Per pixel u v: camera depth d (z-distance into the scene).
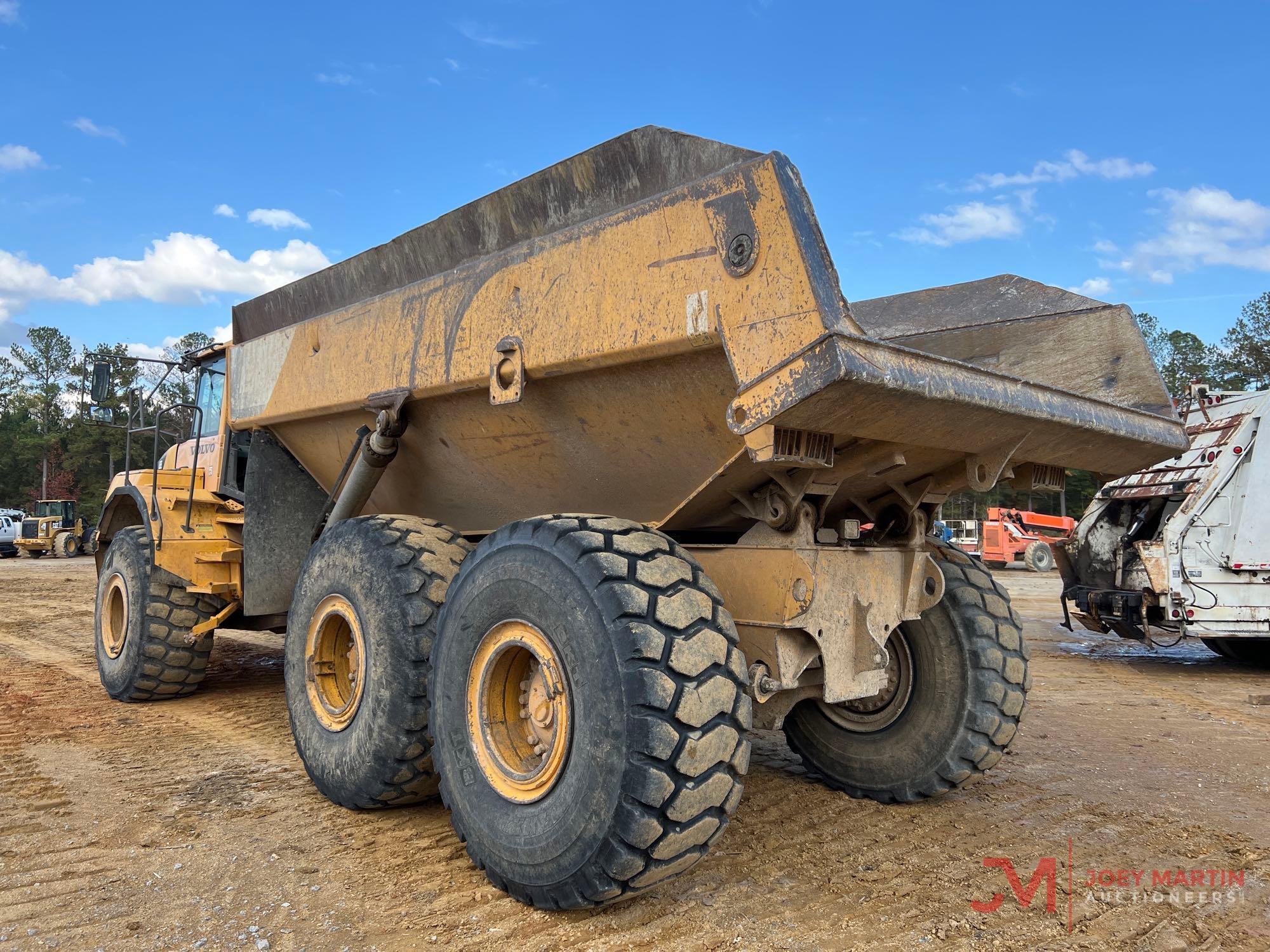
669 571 2.63
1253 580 7.94
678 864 2.50
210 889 2.87
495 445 3.67
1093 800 3.96
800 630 2.99
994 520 23.08
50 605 13.63
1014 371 4.14
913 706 3.85
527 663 2.98
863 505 3.69
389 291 4.04
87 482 65.31
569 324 3.03
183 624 5.97
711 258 2.60
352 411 4.23
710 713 2.46
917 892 2.89
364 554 3.63
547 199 3.29
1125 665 8.50
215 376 6.11
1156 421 3.50
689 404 2.87
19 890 2.87
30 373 88.06
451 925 2.61
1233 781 4.31
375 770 3.42
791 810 3.75
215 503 6.05
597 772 2.47
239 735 5.08
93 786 4.03
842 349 2.23
